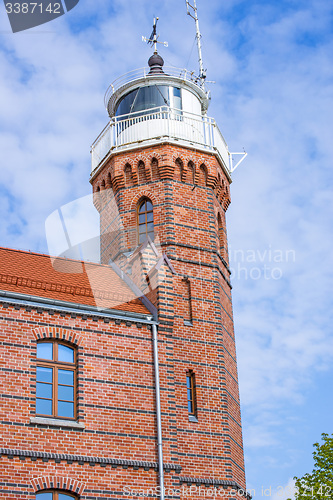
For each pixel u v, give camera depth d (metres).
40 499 18.34
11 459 18.11
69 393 20.05
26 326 19.78
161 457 20.36
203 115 30.67
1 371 18.88
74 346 20.58
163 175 26.56
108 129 28.41
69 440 19.23
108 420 20.11
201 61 32.25
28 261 23.89
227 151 29.58
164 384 21.75
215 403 23.38
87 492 18.91
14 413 18.61
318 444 30.58
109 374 20.72
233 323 27.06
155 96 28.94
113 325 21.47
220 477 22.17
